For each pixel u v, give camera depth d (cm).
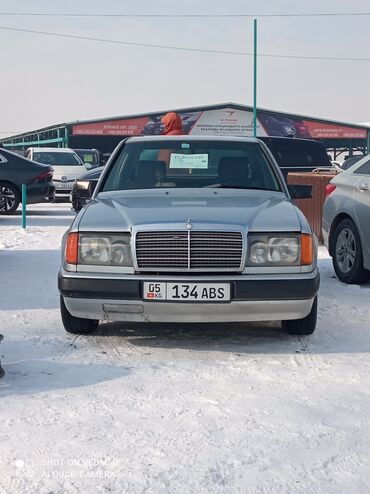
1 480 297
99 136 5256
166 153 614
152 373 439
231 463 314
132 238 470
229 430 351
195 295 462
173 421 361
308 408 383
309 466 313
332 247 805
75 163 2286
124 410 375
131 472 304
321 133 5119
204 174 600
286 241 475
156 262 470
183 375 436
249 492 289
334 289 744
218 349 497
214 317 471
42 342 508
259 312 473
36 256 960
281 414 373
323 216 829
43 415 366
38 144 6116
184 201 529
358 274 758
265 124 5103
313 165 1526
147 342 514
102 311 480
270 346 506
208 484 295
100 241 477
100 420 361
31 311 615
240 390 410
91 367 450
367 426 360
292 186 611
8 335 527
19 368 446
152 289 464
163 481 297
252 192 572
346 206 770
